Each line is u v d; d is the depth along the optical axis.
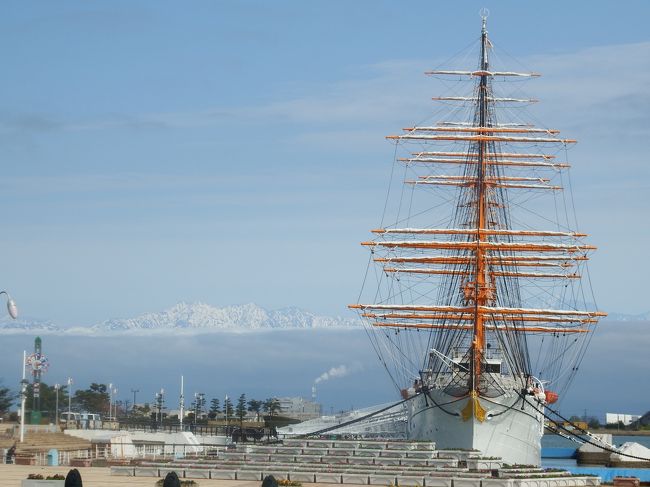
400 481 92.12
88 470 108.31
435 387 132.88
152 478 98.62
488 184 168.12
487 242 155.75
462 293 162.75
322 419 198.38
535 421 137.88
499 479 89.88
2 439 150.00
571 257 164.00
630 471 141.50
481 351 137.00
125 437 158.00
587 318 158.75
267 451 109.56
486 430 129.75
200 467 100.38
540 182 172.38
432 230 160.12
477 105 170.75
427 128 169.00
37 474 94.69
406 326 160.50
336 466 98.12
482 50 170.38
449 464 100.69
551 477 96.31
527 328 165.50
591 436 179.00
